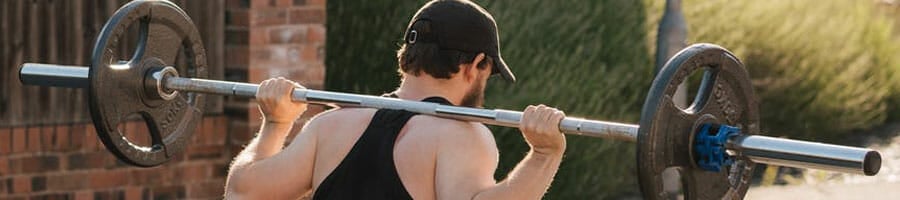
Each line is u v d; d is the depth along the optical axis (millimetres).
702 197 4117
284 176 4285
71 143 8773
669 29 9812
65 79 5082
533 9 10867
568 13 11094
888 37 15227
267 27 9148
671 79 3918
